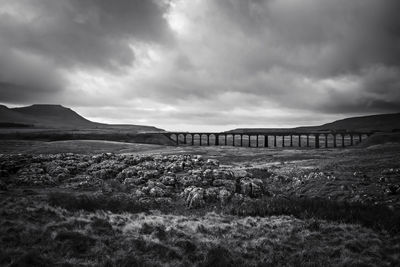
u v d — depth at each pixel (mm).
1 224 14711
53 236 13711
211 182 32562
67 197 24562
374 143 171500
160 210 24594
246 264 12477
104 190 30625
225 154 114812
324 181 34781
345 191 30359
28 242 12953
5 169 38000
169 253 13039
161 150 136375
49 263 11258
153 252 13078
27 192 28016
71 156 48156
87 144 145750
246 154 114000
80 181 34375
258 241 15438
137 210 22891
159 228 16297
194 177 33531
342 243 15602
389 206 24391
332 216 20922
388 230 17969
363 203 25781
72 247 12758
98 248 12953
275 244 15039
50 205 21703
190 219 20234
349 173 39375
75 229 15000
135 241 13992
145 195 29219
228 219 20594
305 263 12859
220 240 15234
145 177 34594
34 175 34719
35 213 17547
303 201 25250
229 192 29047
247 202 26375
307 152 116188
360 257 13766
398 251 14695
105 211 21172
